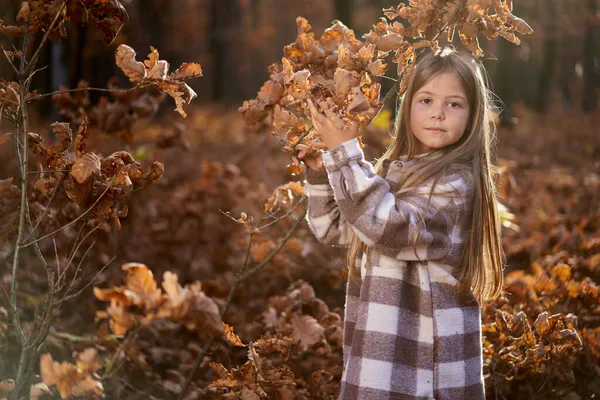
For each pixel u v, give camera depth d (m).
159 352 3.73
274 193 3.30
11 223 3.17
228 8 31.48
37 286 4.18
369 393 2.37
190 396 3.30
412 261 2.46
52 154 2.60
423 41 2.66
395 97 2.90
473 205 2.55
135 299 2.63
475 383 2.52
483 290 2.67
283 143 2.71
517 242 5.85
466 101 2.62
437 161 2.56
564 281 3.97
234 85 37.47
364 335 2.44
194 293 2.74
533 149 14.18
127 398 3.25
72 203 3.55
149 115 4.39
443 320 2.45
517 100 34.88
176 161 10.14
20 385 2.47
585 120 20.09
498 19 2.65
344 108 2.40
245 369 2.71
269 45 37.31
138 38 23.52
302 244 4.51
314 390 3.23
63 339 3.53
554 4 27.44
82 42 7.88
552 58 27.91
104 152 6.82
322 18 37.91
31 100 2.53
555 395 3.33
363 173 2.39
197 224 5.81
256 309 4.40
